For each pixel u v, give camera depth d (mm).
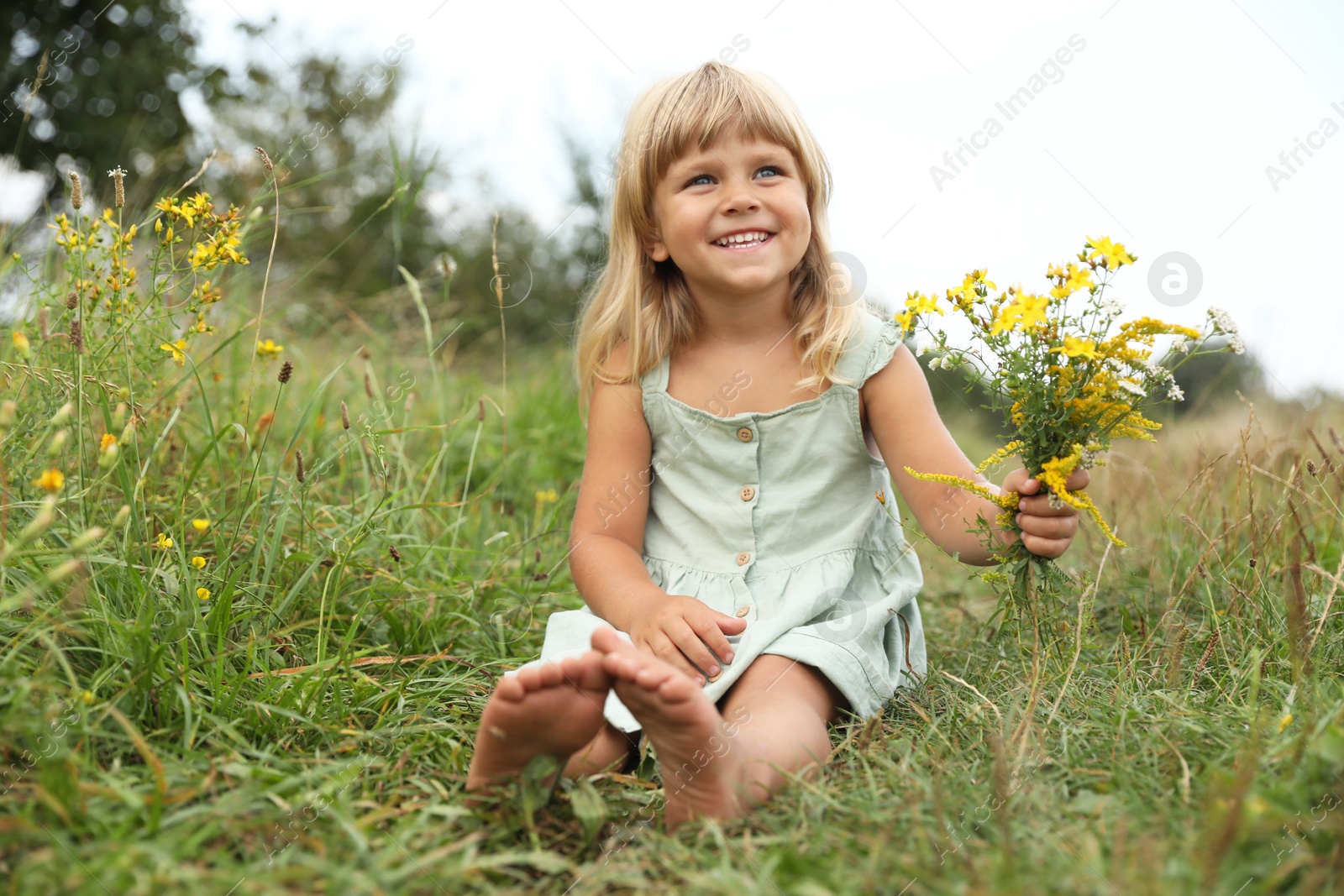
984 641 1902
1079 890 885
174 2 6977
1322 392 2652
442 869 1012
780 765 1265
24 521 1538
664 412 1840
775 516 1752
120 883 906
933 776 1175
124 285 1734
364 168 6449
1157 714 1348
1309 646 1479
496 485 2959
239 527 1788
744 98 1742
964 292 1415
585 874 1028
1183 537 2104
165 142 6902
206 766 1219
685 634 1509
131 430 1595
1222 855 875
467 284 6566
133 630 1347
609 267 1947
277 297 3086
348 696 1565
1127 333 1357
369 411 2262
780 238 1737
